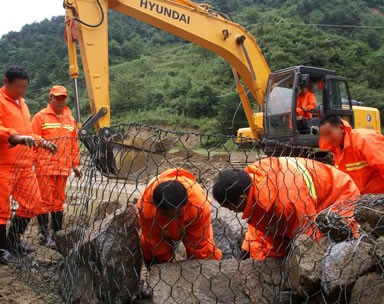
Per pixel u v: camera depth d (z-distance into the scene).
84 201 4.25
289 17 56.47
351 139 4.36
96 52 7.83
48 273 4.29
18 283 4.00
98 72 7.81
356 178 4.43
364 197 3.15
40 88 52.00
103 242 3.30
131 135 3.80
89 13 7.89
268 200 3.18
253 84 10.63
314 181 3.43
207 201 3.29
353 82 39.06
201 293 3.02
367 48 43.97
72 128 5.58
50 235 5.32
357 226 3.02
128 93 43.78
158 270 3.17
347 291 2.65
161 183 3.05
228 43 10.15
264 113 10.76
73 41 7.61
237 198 3.19
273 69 39.69
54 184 5.09
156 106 42.47
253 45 10.56
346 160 4.45
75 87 7.56
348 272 2.66
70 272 3.57
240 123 31.17
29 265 4.39
